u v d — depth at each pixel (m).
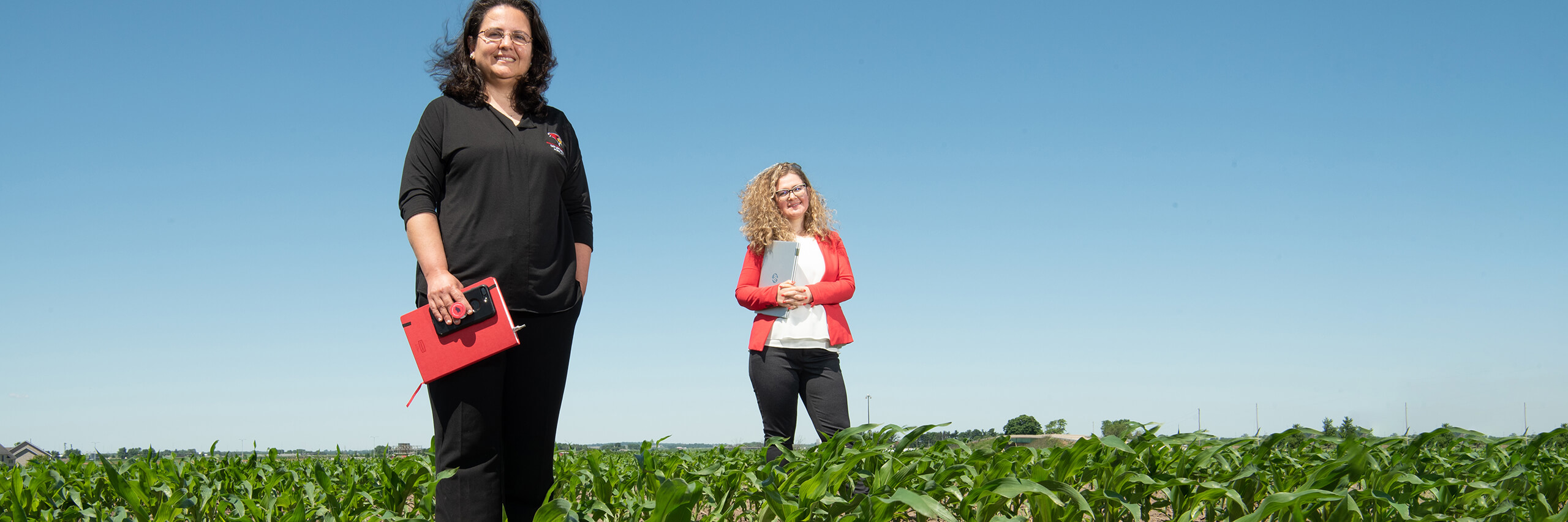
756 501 3.15
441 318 2.43
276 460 4.97
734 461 4.21
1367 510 2.88
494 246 2.53
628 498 3.60
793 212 4.59
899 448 3.61
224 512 3.78
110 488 4.06
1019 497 3.24
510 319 2.44
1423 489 2.88
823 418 4.36
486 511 2.57
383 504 3.82
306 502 3.96
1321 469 2.75
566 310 2.71
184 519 3.73
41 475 3.53
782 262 4.45
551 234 2.68
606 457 6.73
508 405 2.71
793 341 4.37
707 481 3.53
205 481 4.03
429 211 2.54
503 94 2.80
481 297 2.43
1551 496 3.20
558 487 3.90
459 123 2.62
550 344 2.70
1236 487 3.19
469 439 2.53
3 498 3.39
